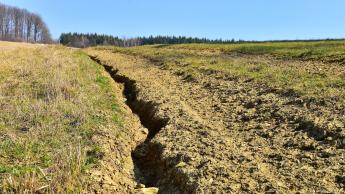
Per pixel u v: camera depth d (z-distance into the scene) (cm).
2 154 888
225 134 1077
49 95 1455
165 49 4603
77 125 1112
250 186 743
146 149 1092
